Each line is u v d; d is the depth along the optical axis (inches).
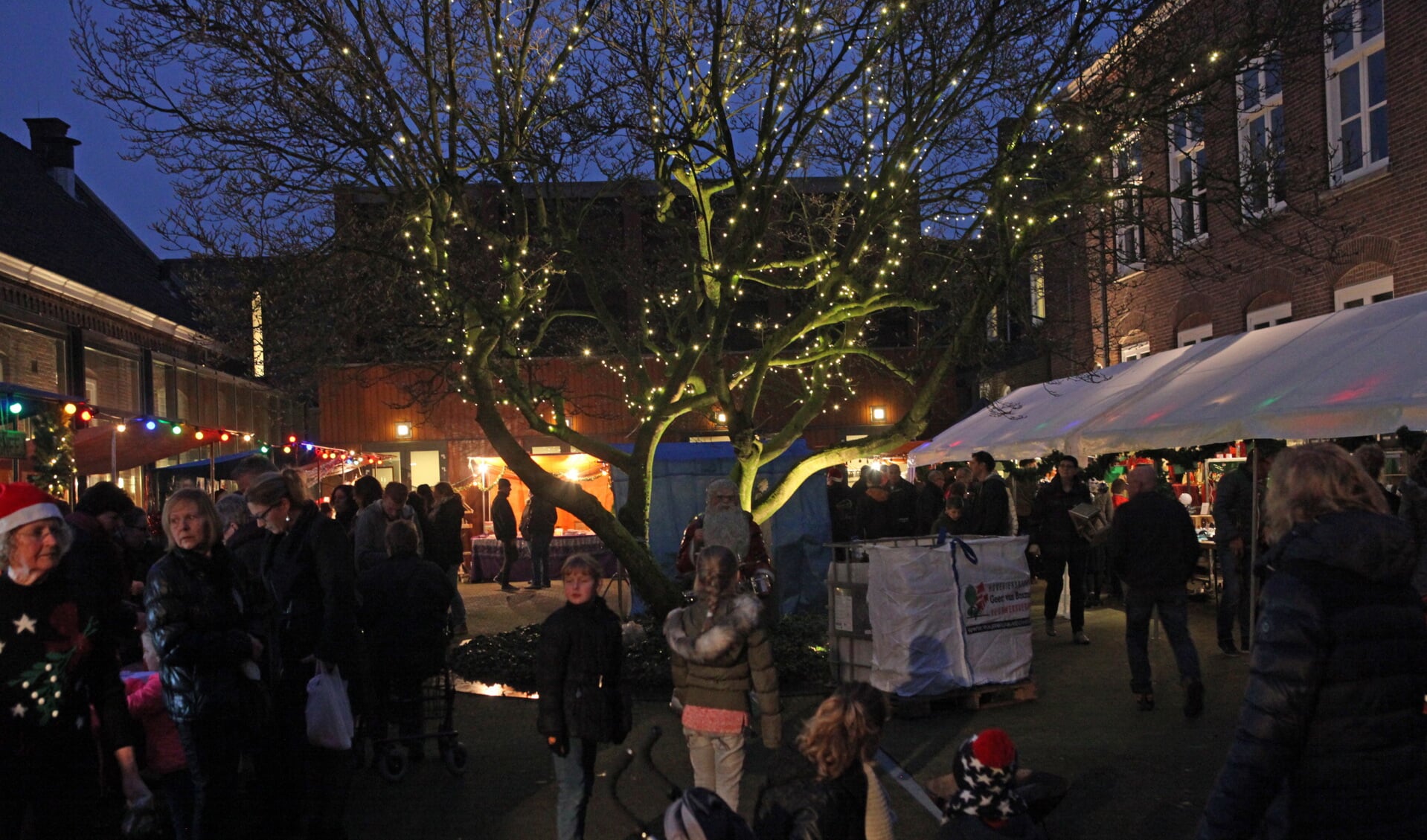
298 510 220.5
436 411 1128.8
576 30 378.6
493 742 303.3
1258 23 393.4
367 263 430.0
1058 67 377.7
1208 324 716.7
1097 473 613.0
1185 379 510.6
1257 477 396.5
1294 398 392.8
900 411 1149.1
